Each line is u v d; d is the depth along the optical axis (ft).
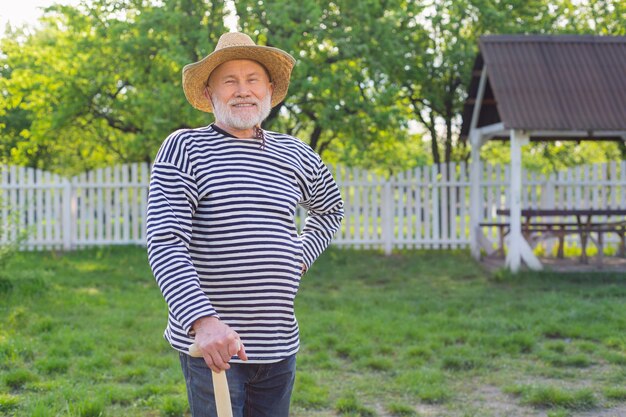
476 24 58.34
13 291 34.09
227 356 8.45
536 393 20.92
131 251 49.62
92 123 56.54
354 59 50.24
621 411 20.16
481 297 36.47
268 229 9.59
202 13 49.98
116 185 51.67
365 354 25.38
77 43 51.39
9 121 66.08
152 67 50.03
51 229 51.78
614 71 43.06
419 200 51.19
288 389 10.04
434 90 58.34
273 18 46.83
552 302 33.88
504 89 41.75
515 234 42.32
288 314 9.77
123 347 26.11
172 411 19.38
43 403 19.17
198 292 8.71
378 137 53.57
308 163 10.49
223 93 10.03
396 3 52.13
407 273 44.91
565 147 65.46
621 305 32.83
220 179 9.57
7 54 56.70
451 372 23.80
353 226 51.88
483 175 50.80
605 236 51.06
